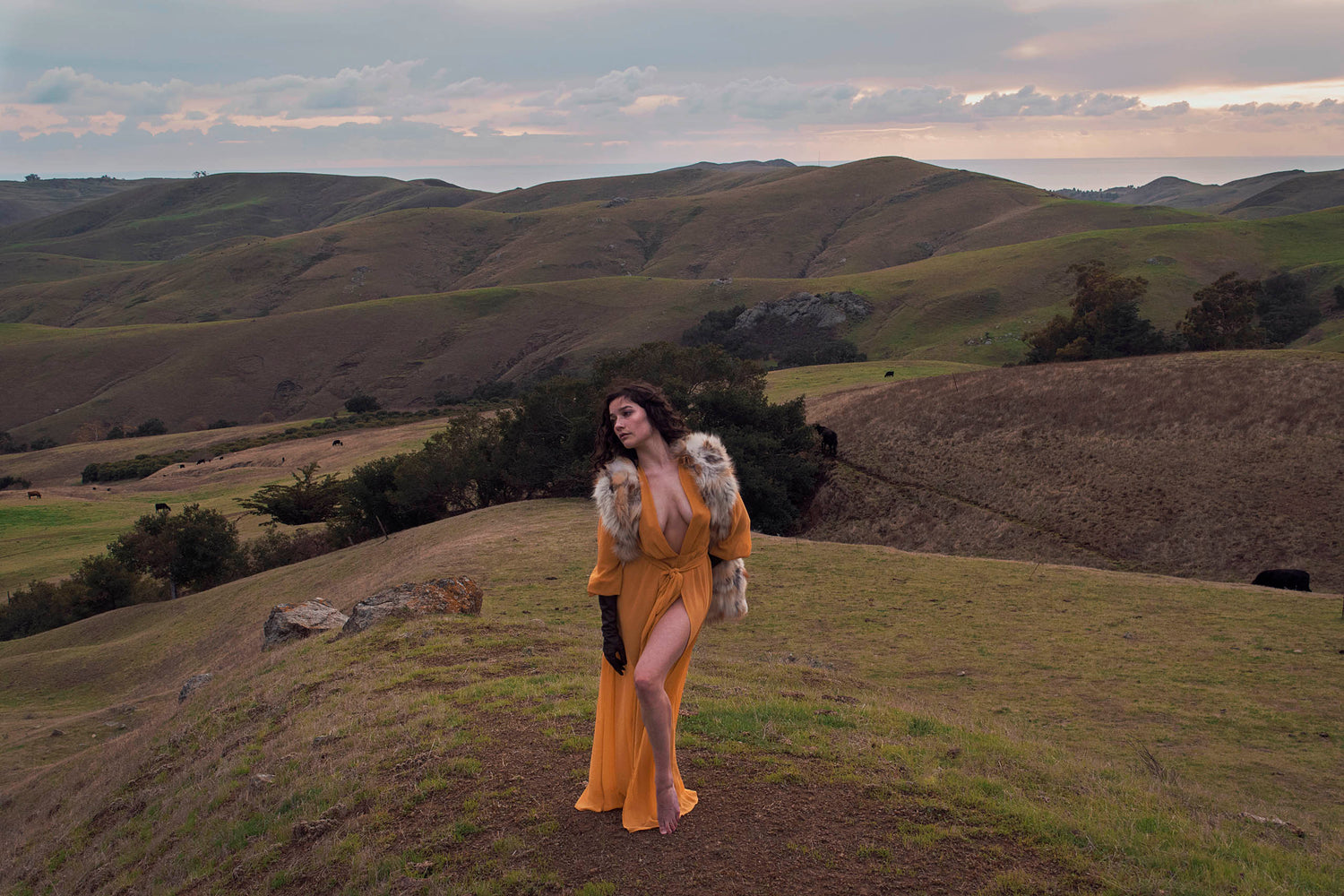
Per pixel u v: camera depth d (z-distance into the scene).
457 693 7.29
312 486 65.75
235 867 5.02
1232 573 33.88
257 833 5.50
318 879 4.43
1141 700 14.59
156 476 98.12
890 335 153.38
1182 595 22.38
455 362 172.75
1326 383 41.94
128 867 6.36
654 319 179.38
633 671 3.94
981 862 3.84
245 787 6.55
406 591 12.52
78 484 107.94
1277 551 33.81
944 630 20.28
